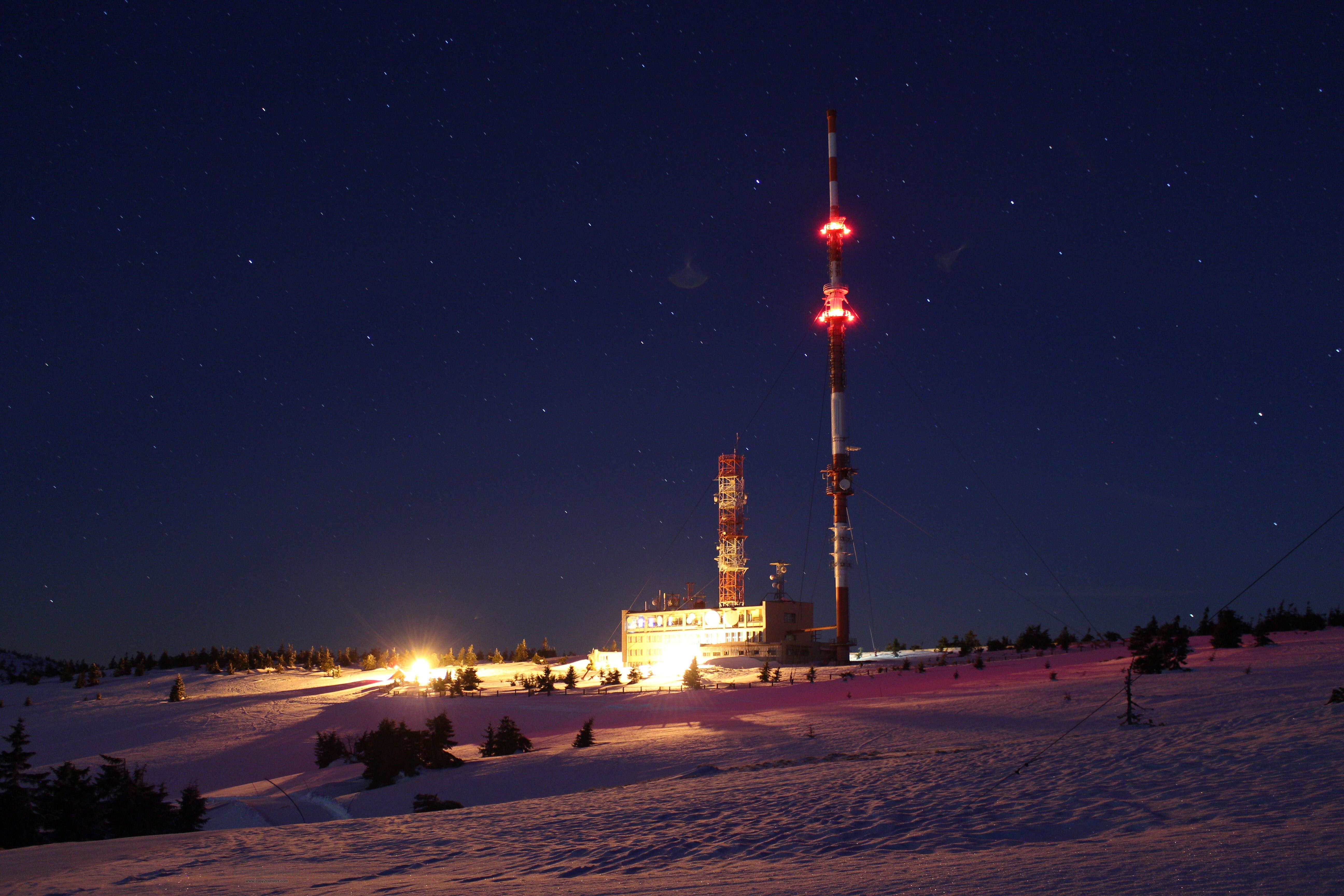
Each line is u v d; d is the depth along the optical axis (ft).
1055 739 95.20
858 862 47.32
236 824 138.21
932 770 81.35
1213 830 46.03
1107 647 318.04
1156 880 35.76
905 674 298.97
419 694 350.64
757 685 312.91
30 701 422.41
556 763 158.51
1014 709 163.02
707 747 158.81
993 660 322.96
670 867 50.85
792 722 189.67
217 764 238.89
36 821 120.57
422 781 163.02
